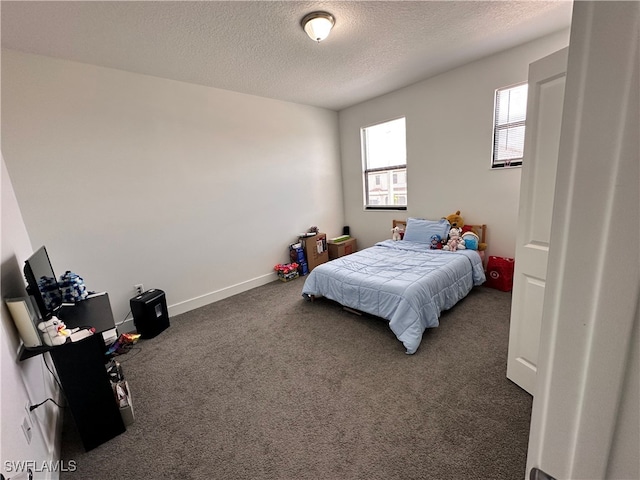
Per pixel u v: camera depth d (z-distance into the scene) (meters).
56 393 1.94
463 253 3.15
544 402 0.41
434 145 3.70
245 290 3.89
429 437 1.52
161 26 2.05
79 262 2.64
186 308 3.35
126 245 2.89
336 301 3.05
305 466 1.42
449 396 1.78
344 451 1.48
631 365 0.30
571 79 0.32
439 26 2.33
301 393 1.91
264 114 3.88
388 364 2.13
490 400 1.72
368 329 2.65
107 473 1.46
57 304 2.02
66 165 2.52
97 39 2.17
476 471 1.33
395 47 2.62
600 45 0.28
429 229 3.72
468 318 2.68
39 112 2.37
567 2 2.11
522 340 1.76
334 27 2.21
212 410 1.82
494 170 3.25
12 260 1.78
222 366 2.27
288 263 4.38
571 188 0.34
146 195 2.98
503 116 3.14
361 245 5.00
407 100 3.84
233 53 2.51
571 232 0.34
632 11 0.25
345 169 4.93
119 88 2.74
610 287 0.31
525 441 1.45
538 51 2.72
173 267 3.23
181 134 3.17
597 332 0.33
